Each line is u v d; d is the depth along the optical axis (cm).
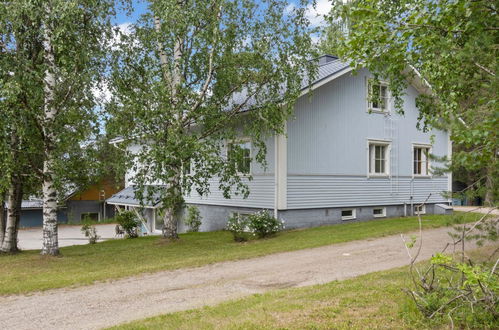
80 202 3544
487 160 507
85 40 1102
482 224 555
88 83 1116
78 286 832
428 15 671
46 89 1132
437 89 835
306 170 1664
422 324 498
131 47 1309
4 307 698
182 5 1251
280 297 665
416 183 2084
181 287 805
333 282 760
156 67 1272
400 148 2016
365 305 582
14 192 1341
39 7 1017
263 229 1446
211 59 1267
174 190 1248
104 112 1211
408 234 1362
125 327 557
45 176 1160
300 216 1642
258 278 858
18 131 1030
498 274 505
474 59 585
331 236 1362
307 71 1435
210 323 544
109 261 1105
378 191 1923
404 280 725
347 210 1822
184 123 1275
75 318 631
